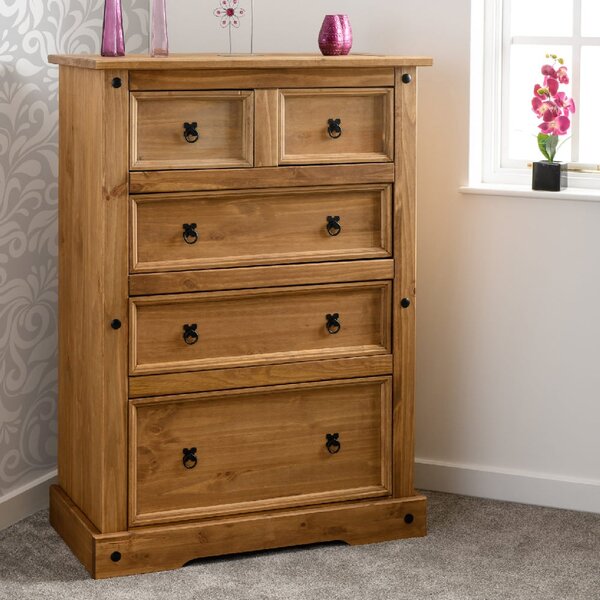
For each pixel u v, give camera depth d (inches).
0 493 110.9
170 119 96.0
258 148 98.1
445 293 119.3
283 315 102.0
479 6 115.6
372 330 105.0
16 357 111.3
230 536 102.1
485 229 116.6
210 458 101.7
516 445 118.9
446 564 102.3
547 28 117.6
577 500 116.4
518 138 120.6
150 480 100.2
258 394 102.1
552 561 103.3
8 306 109.7
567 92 118.0
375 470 107.0
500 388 118.6
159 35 101.2
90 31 117.5
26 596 95.4
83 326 101.1
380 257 103.5
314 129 100.0
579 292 114.0
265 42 122.1
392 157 102.3
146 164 95.6
